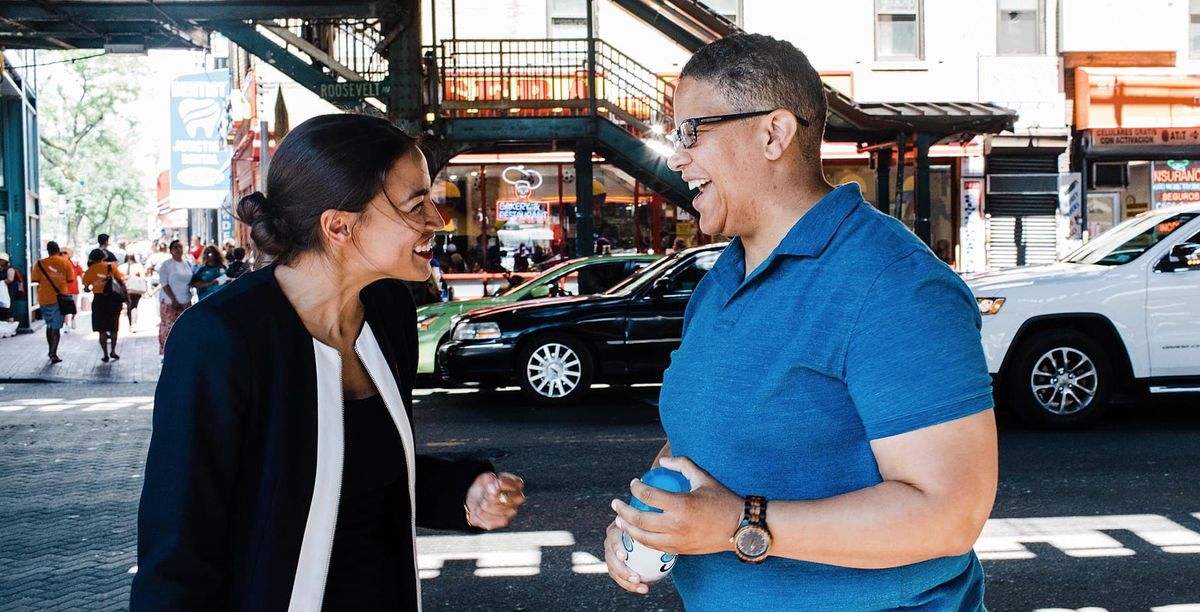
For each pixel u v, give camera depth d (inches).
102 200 2714.1
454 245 745.0
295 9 524.1
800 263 67.8
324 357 73.0
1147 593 178.7
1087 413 329.1
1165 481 259.0
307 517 70.6
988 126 585.3
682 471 68.3
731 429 68.0
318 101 774.5
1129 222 358.3
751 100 70.1
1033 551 203.8
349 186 72.7
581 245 590.6
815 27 764.6
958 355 61.9
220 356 68.6
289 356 71.5
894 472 63.1
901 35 772.6
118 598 190.2
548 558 205.8
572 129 578.2
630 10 592.1
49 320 626.8
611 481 270.7
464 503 88.0
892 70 768.3
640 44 739.4
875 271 64.2
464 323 409.7
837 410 65.6
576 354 406.6
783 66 70.4
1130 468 274.1
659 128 577.3
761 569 68.5
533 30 739.4
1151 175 775.1
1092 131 759.7
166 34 569.9
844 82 767.1
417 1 547.2
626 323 407.8
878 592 66.5
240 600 69.5
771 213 71.6
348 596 75.5
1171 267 326.3
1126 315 324.8
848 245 66.2
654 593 184.7
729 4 759.1
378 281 84.3
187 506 66.9
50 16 514.6
